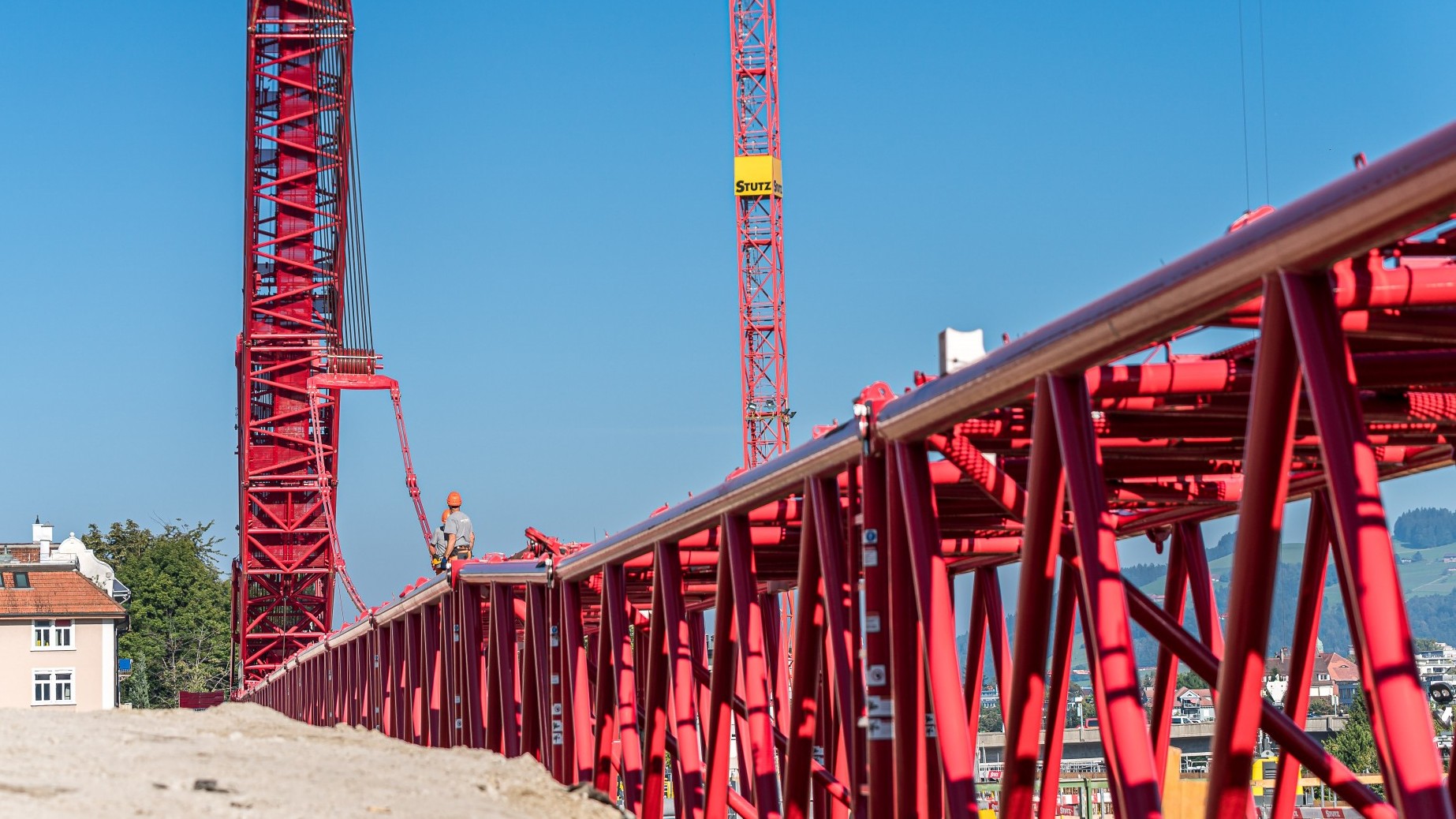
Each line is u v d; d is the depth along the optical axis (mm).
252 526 76250
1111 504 20000
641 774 24469
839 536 17688
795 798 18766
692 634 37781
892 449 16000
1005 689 24953
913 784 15750
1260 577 11062
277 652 78938
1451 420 15180
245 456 75812
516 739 30906
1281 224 10164
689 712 21781
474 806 12727
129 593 126938
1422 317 12383
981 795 56375
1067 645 19391
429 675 37844
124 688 133625
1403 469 19672
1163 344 14625
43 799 10891
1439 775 9461
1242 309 13281
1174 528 22984
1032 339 12891
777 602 29062
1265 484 10844
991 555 24438
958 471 17844
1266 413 10703
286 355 76188
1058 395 12734
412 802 12531
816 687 18781
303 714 68750
